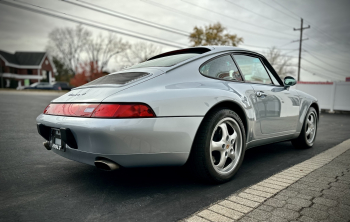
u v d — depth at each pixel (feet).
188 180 7.59
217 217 5.20
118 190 6.78
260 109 8.66
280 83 10.53
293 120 10.66
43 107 29.91
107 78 7.59
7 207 5.69
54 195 6.40
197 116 6.47
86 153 5.90
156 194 6.51
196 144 6.70
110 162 5.72
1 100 38.09
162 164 6.26
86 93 6.64
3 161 9.27
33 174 7.99
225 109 7.26
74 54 141.69
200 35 88.38
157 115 5.87
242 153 7.85
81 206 5.79
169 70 7.05
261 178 7.86
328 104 47.60
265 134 9.06
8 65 141.38
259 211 5.43
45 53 157.58
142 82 6.48
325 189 6.68
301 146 12.03
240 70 8.74
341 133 18.35
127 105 5.67
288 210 5.46
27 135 13.97
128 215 5.37
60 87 92.22
